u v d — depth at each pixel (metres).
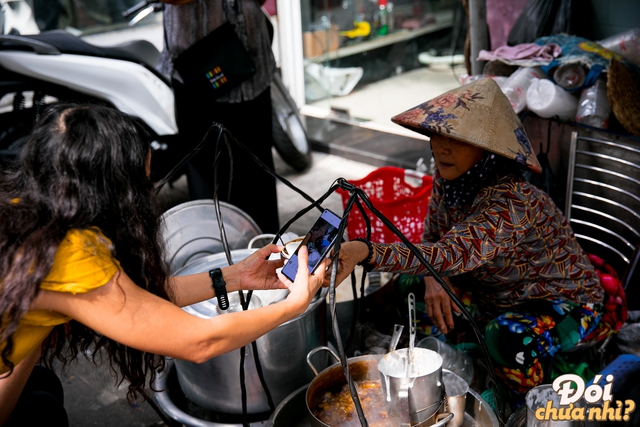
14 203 1.14
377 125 4.11
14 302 1.08
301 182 3.94
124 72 3.32
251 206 2.91
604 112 2.60
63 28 4.71
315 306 1.78
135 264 1.21
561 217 1.88
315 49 4.46
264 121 2.79
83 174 1.12
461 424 1.50
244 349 1.56
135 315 1.17
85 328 1.39
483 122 1.62
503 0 3.09
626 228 2.52
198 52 2.54
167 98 3.36
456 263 1.59
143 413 2.14
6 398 1.44
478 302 2.03
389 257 1.53
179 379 1.88
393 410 1.39
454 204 1.80
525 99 2.69
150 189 1.22
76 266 1.12
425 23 4.45
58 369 2.35
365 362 1.62
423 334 2.07
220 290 1.52
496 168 1.70
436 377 1.38
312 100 4.57
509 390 1.89
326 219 1.41
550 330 1.84
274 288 1.57
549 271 1.88
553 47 2.74
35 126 1.17
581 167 2.51
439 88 4.49
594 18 3.11
